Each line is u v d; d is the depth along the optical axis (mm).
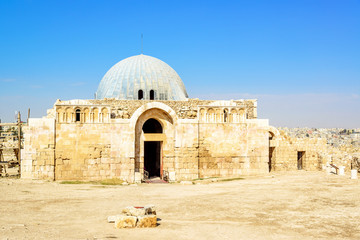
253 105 50312
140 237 15359
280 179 37625
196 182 40062
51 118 41000
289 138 48312
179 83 57375
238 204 23609
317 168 47219
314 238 15734
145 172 47594
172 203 24641
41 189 31969
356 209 21422
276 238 15672
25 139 40125
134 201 25688
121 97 51562
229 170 44406
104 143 41844
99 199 26641
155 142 54656
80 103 41906
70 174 40875
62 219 19188
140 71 53750
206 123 44406
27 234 15117
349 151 58094
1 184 33688
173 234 16016
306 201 24172
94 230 16469
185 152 43469
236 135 44844
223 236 15836
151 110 44312
